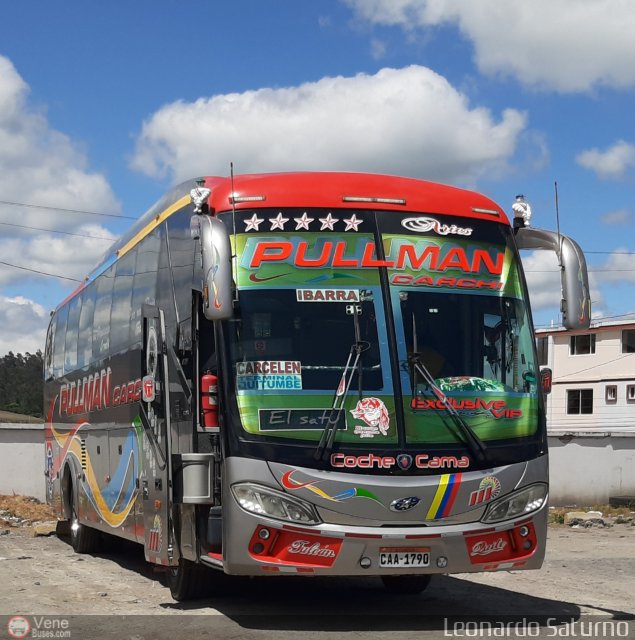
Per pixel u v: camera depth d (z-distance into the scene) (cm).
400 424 799
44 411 1898
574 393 5641
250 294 822
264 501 768
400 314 837
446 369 832
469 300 865
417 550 783
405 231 866
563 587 1112
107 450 1268
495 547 809
